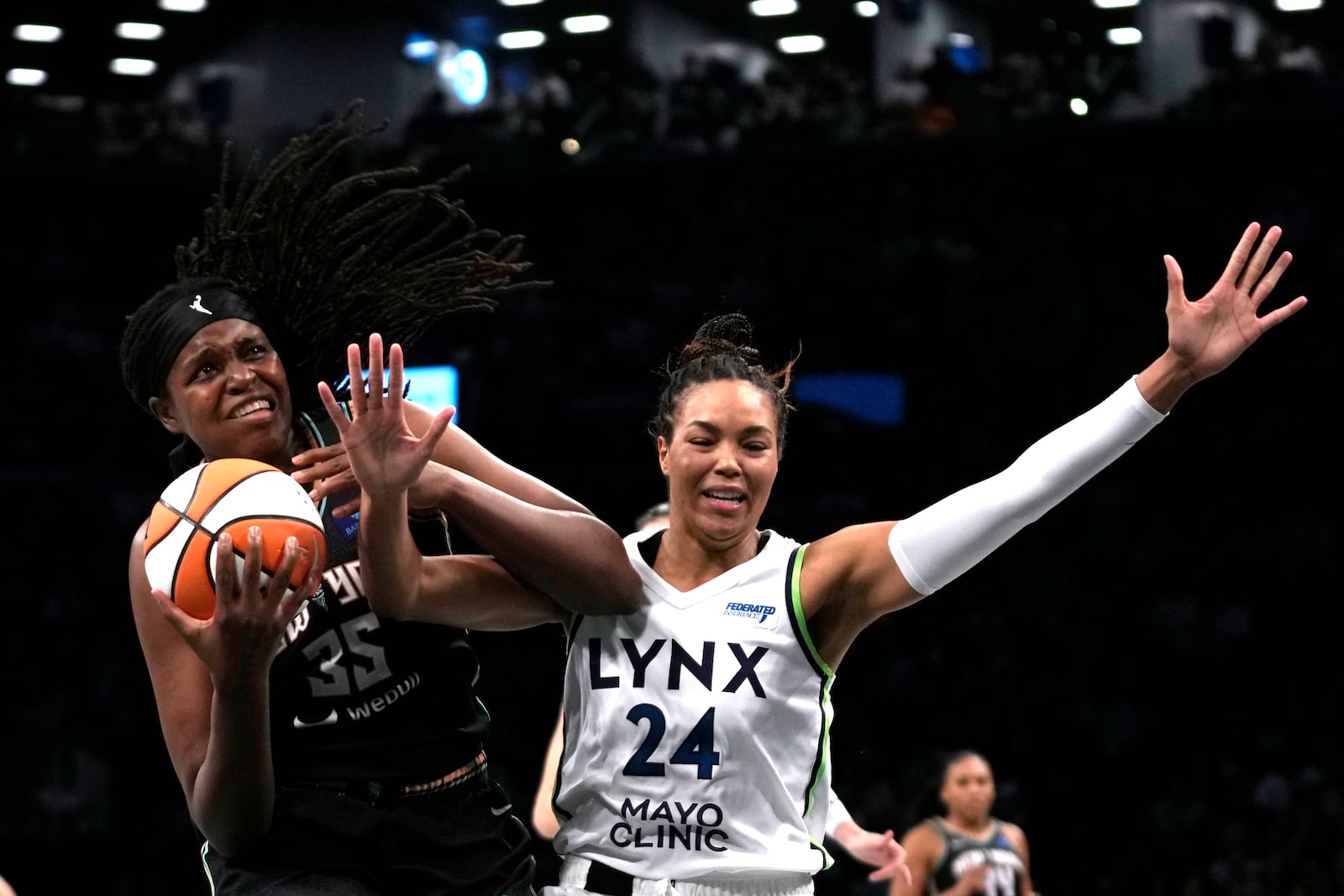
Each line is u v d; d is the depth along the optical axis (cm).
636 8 1794
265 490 236
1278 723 1085
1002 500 262
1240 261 264
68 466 1364
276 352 271
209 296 263
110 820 1091
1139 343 1241
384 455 238
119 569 1321
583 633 279
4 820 1070
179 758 246
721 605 272
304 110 1705
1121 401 261
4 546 1323
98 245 1416
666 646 271
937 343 1286
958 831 634
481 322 1380
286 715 258
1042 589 1198
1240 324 260
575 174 1410
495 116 1562
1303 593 1148
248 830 245
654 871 267
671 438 283
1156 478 1240
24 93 1783
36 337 1386
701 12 1853
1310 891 887
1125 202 1273
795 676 270
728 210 1381
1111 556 1203
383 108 1702
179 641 253
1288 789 990
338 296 282
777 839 269
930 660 1173
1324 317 1217
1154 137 1259
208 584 229
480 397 1344
